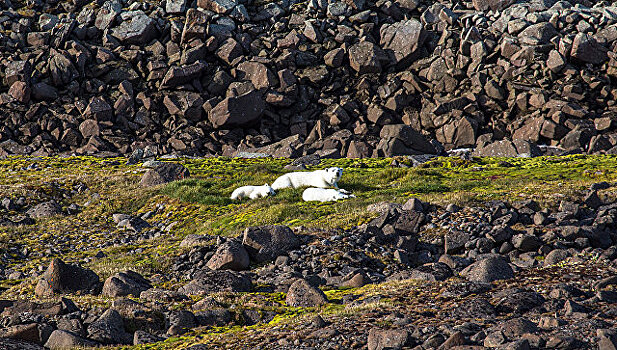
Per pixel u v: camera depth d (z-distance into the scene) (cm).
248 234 4716
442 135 19500
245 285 3747
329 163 12800
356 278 3875
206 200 7556
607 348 2175
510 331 2394
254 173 10238
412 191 7319
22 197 8306
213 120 19712
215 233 6175
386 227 5162
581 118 18750
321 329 2639
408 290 3319
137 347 2645
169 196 8019
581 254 4416
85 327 2842
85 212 7831
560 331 2406
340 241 4862
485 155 17300
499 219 5247
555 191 6175
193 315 2989
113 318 2862
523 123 19225
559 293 2998
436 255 4872
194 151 18975
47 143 18800
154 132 19912
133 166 12438
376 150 17112
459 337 2302
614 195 5775
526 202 5528
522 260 4522
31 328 2703
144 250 5706
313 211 6244
